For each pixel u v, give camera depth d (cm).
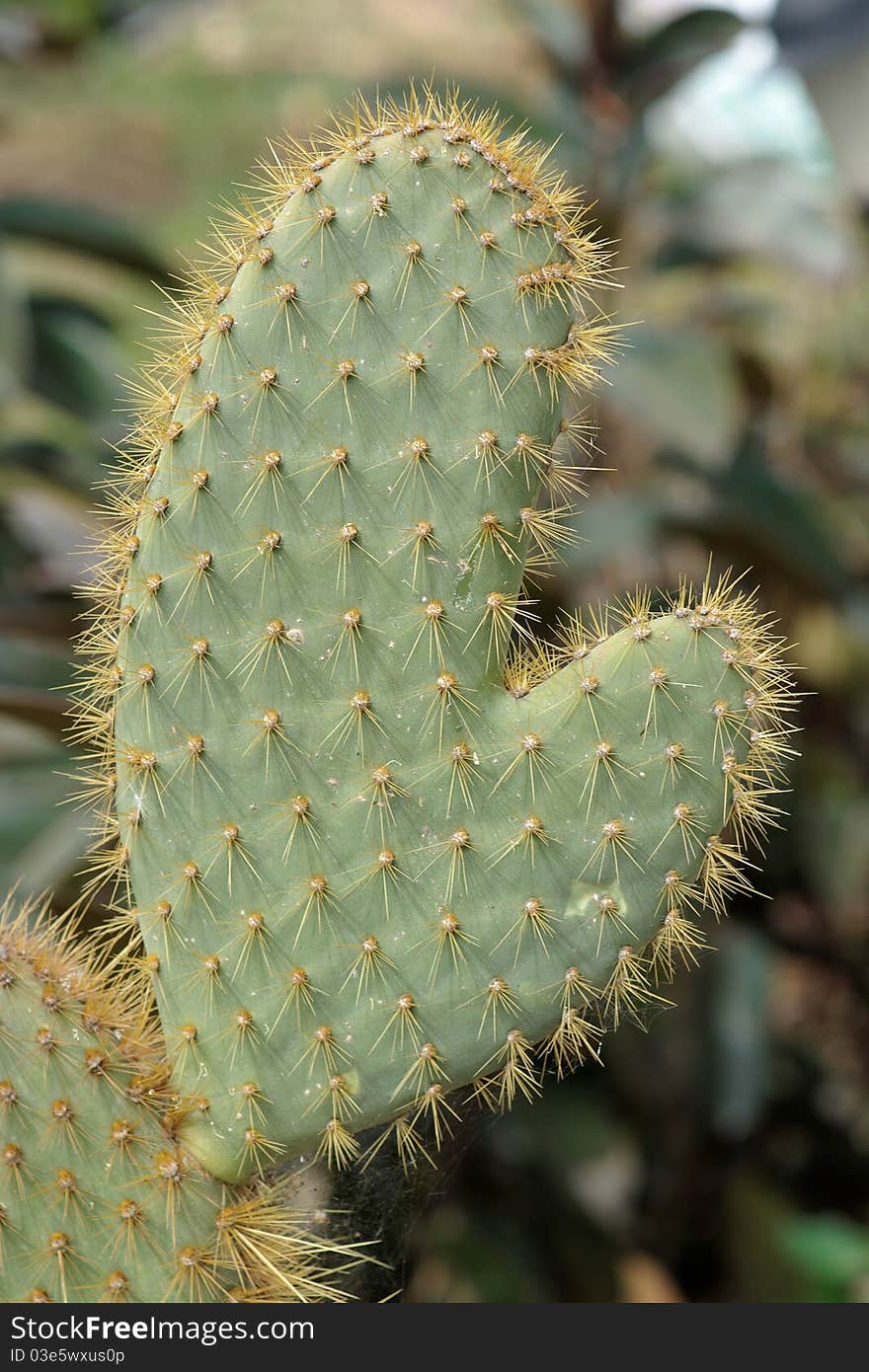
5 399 137
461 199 67
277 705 67
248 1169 67
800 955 145
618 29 143
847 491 163
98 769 72
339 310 67
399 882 67
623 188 145
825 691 143
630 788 67
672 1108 134
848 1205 138
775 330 171
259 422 67
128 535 69
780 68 113
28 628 112
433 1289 118
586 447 76
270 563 67
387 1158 69
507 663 68
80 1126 66
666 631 67
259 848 67
